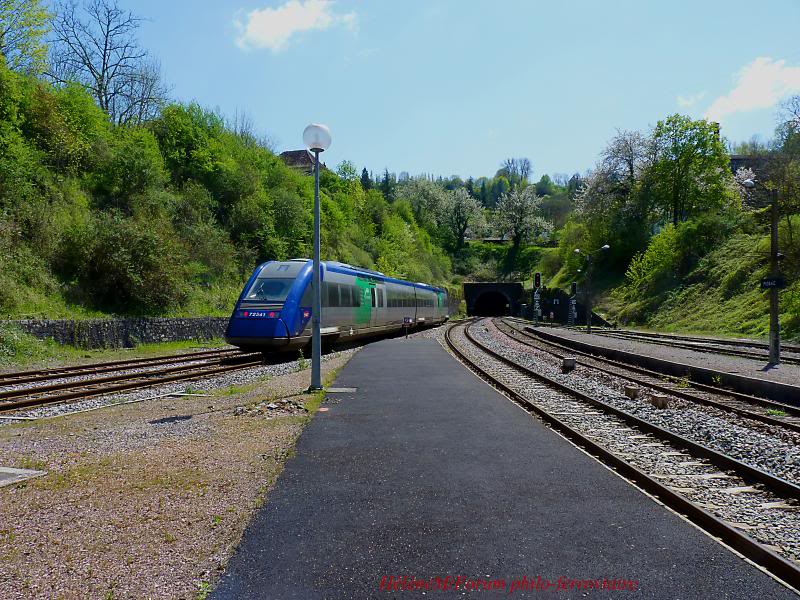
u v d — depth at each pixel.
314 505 5.50
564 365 18.94
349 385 13.78
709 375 15.82
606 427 9.60
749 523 5.30
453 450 7.69
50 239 24.53
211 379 14.94
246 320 19.38
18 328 19.31
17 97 27.09
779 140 42.28
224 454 7.30
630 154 70.75
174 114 40.50
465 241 114.94
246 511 5.32
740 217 52.91
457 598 3.74
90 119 33.44
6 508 5.35
